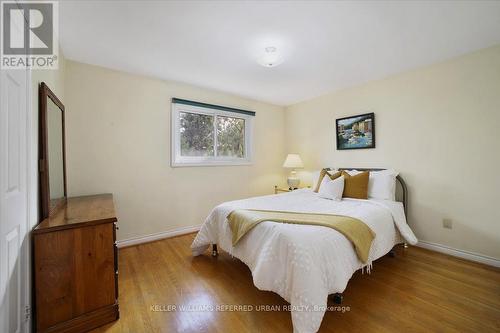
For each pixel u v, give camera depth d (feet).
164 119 9.98
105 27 6.01
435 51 7.47
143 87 9.44
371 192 8.96
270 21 5.77
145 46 7.03
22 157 3.97
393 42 6.86
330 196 8.76
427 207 8.64
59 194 6.37
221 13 5.44
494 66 7.14
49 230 4.30
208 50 7.29
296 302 4.32
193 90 10.83
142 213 9.48
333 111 11.85
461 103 7.80
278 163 14.40
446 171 8.18
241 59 7.95
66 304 4.46
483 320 4.85
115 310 4.95
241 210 7.00
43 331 4.23
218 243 7.61
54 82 6.22
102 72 8.52
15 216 3.66
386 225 7.14
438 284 6.27
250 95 12.36
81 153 8.11
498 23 5.91
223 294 5.90
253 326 4.75
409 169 9.09
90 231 4.74
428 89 8.54
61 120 6.73
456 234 8.01
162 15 5.51
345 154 11.34
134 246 9.14
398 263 7.56
